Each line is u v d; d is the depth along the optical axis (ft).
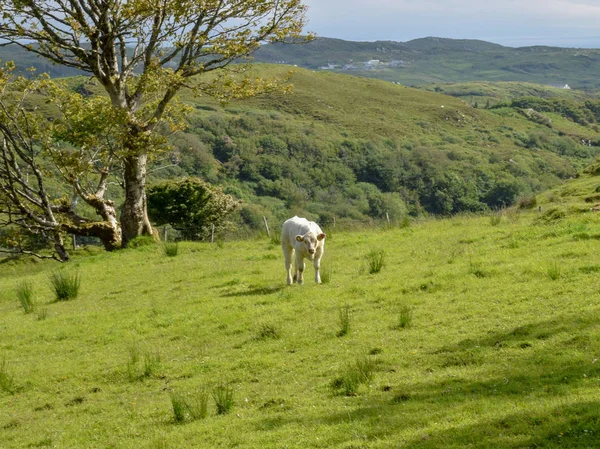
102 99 114.01
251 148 431.02
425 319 42.60
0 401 42.19
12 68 114.01
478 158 479.41
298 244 58.18
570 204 70.44
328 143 472.44
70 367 46.68
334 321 46.06
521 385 28.19
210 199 146.30
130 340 51.78
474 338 36.73
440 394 29.30
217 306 56.39
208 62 109.19
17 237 121.19
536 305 40.34
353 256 70.44
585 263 47.06
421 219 97.04
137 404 37.58
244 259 80.94
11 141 112.68
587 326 34.27
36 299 74.84
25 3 95.66
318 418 29.40
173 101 117.50
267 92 109.29
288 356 40.91
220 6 106.11
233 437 28.96
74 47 101.96
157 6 100.01
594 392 25.30
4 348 54.65
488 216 88.07
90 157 118.32
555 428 22.36
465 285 48.55
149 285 73.87
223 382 38.60
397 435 25.07
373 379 33.53
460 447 22.43
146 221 114.32
